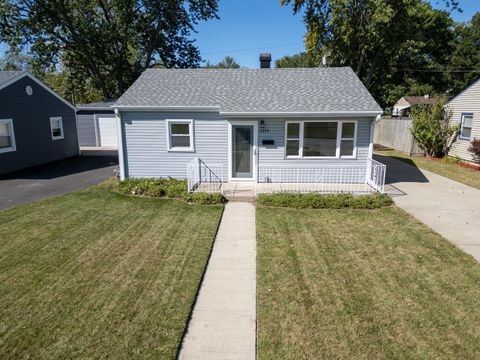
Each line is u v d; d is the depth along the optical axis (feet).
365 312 15.30
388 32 69.77
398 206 31.45
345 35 71.97
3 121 48.62
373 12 66.90
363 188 36.32
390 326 14.35
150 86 42.78
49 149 59.47
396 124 73.31
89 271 19.16
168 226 26.48
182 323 14.47
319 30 77.10
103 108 79.15
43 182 43.21
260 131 38.14
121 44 97.30
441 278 18.42
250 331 14.07
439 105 59.77
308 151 38.45
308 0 75.61
